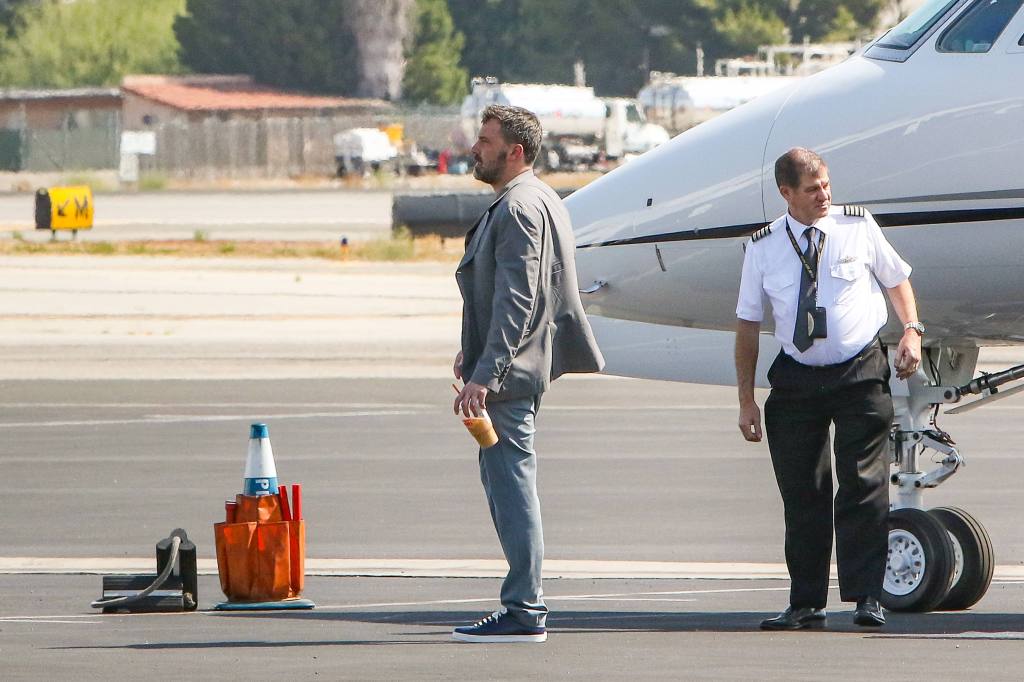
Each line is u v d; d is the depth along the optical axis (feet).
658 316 108.68
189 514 140.56
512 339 79.97
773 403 88.48
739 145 103.45
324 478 161.99
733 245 102.89
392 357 281.74
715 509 141.69
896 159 97.71
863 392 86.22
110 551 122.42
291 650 84.89
